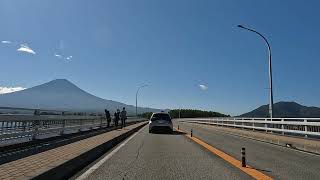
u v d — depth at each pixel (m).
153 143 19.58
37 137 16.27
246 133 26.39
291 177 9.50
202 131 33.53
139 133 29.80
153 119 31.09
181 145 18.36
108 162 12.05
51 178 8.48
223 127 39.56
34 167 8.73
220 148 17.05
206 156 13.73
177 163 11.83
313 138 20.23
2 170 8.28
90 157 12.92
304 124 20.70
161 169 10.59
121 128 33.75
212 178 9.26
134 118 74.38
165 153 14.71
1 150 12.70
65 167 9.64
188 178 9.24
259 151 16.03
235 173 9.98
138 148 16.80
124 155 14.04
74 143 15.70
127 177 9.31
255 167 11.17
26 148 13.88
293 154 14.98
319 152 15.52
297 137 21.14
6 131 13.12
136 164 11.58
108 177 9.29
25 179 7.22
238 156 13.97
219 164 11.63
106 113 34.66
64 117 20.62
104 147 16.20
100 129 30.91
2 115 12.61
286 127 25.22
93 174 9.73
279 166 11.44
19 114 14.33
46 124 17.83
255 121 30.25
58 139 18.77
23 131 14.59
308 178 9.38
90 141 16.89
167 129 31.02
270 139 21.19
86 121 28.42
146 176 9.47
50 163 9.41
